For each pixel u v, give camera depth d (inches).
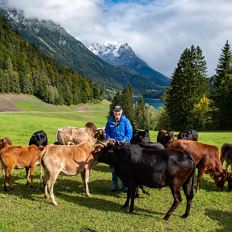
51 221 386.0
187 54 2669.8
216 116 2539.4
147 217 416.2
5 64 6141.7
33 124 1491.1
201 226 401.7
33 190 502.6
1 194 474.6
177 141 553.3
